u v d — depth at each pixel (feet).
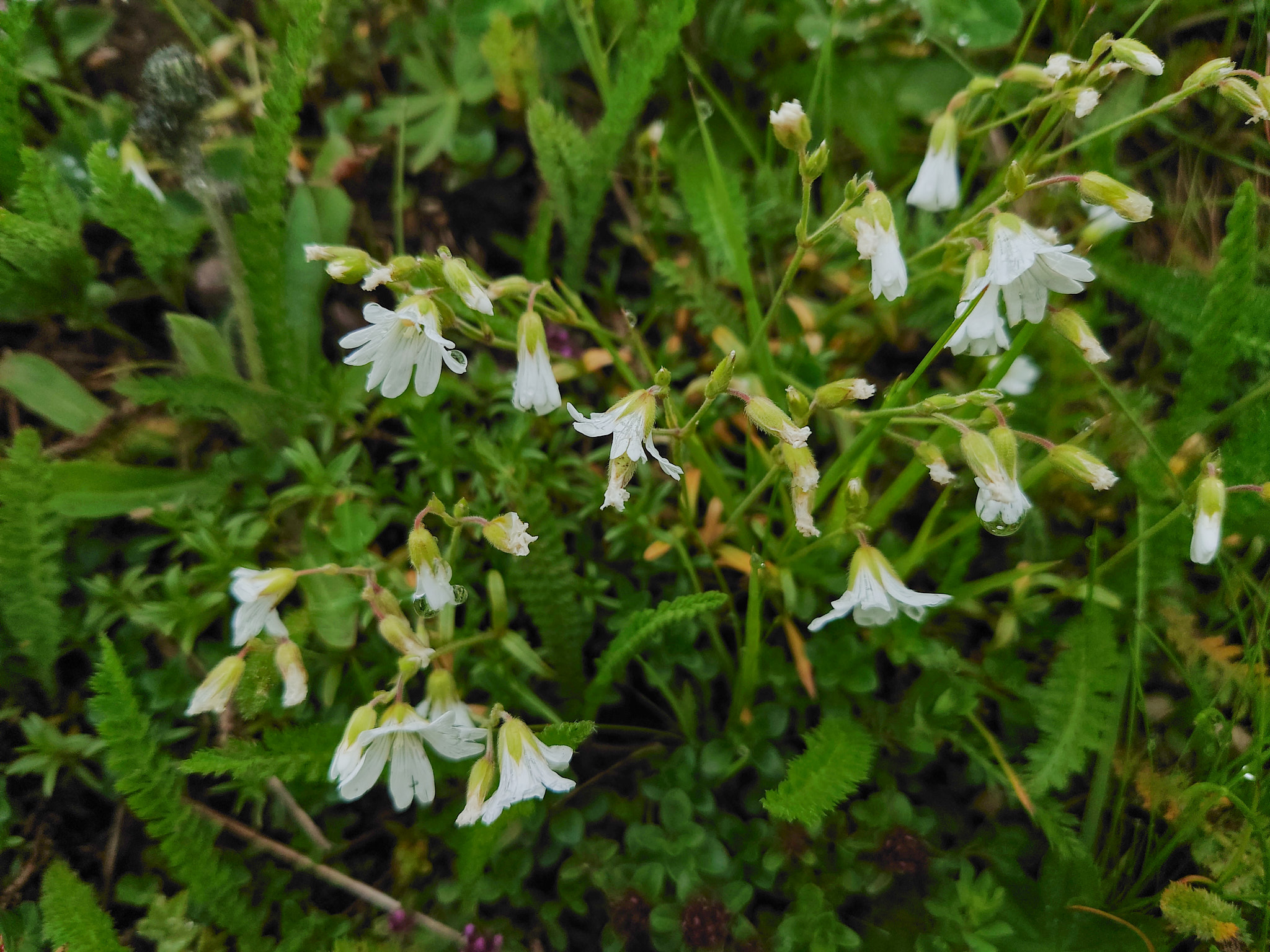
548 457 0.56
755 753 0.51
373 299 0.62
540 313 0.61
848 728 0.45
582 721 0.41
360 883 0.49
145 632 0.52
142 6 0.63
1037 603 0.51
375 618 0.52
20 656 0.51
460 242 0.65
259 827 0.49
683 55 0.62
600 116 0.67
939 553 0.55
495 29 0.58
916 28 0.63
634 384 0.52
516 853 0.49
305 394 0.54
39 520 0.47
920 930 0.47
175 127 0.56
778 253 0.62
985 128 0.48
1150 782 0.47
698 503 0.58
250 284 0.51
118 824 0.50
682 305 0.61
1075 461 0.38
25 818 0.50
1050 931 0.47
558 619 0.50
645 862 0.49
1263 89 0.39
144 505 0.53
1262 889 0.44
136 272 0.62
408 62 0.64
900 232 0.59
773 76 0.64
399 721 0.39
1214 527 0.42
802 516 0.40
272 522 0.53
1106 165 0.55
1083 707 0.46
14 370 0.54
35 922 0.47
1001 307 0.53
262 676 0.46
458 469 0.56
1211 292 0.48
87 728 0.52
